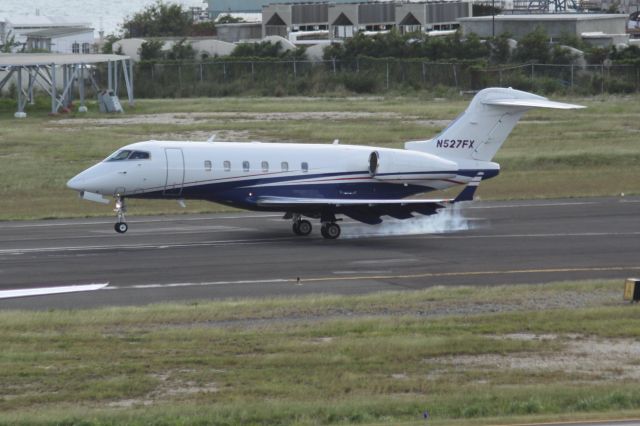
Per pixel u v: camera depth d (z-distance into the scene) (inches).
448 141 5841.5
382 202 5403.5
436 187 5816.9
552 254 5073.8
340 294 4119.1
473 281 4421.8
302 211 5477.4
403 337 3287.4
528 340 3265.3
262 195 5511.8
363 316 3659.0
